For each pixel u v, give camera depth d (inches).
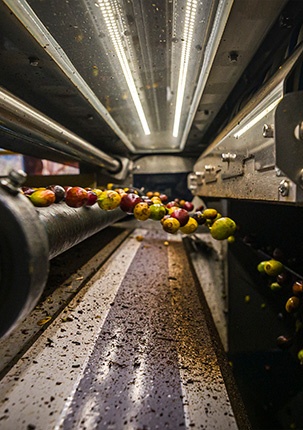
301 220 59.6
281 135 25.7
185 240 107.8
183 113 89.0
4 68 54.0
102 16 40.9
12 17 38.5
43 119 57.4
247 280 81.8
